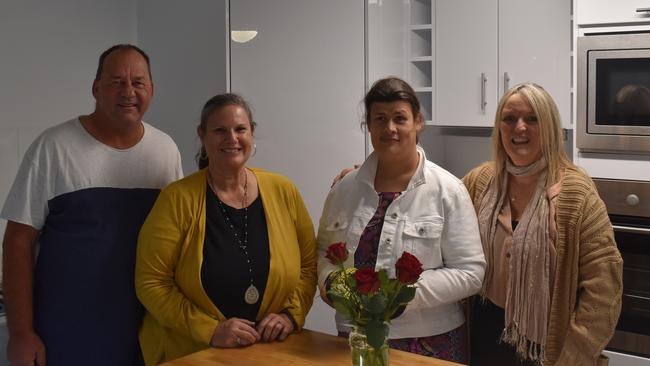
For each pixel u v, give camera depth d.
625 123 2.63
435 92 3.55
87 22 3.39
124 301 2.29
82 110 3.41
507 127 2.20
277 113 3.29
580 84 2.72
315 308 3.36
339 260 1.79
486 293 2.28
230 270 2.09
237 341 2.02
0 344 2.82
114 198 2.28
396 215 2.17
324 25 3.24
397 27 3.42
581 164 2.77
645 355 2.67
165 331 2.21
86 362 2.27
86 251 2.24
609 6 2.64
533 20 3.19
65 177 2.23
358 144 3.25
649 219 2.63
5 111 3.10
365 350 1.72
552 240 2.13
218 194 2.16
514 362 2.27
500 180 2.29
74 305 2.24
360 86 3.22
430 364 1.87
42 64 3.23
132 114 2.27
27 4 3.16
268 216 2.18
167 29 3.43
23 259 2.23
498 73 3.32
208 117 2.12
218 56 3.25
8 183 3.12
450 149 3.97
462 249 2.13
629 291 2.68
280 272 2.15
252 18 3.23
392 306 1.70
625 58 2.60
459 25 3.42
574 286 2.11
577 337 2.07
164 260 2.10
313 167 3.31
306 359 1.92
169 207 2.11
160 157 2.41
